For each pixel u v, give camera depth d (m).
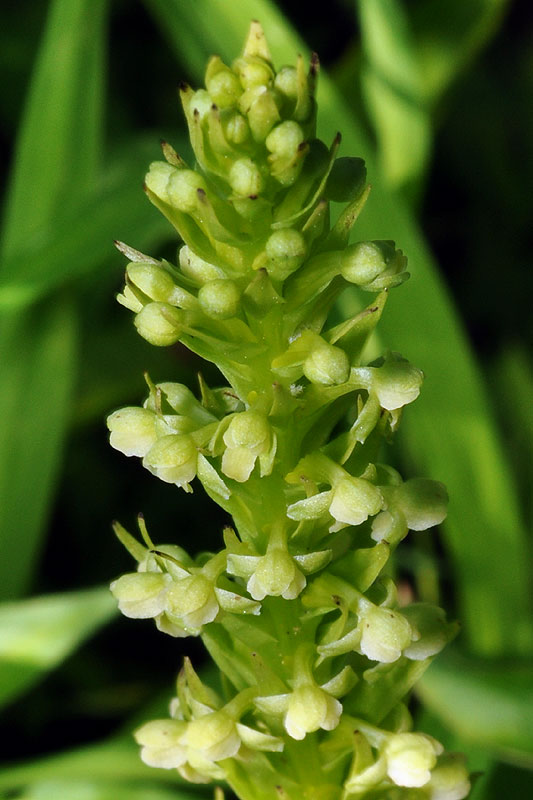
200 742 0.15
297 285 0.14
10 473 0.20
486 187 0.29
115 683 0.23
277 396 0.14
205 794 0.19
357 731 0.15
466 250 0.29
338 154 0.19
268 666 0.15
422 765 0.15
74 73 0.21
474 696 0.17
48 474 0.20
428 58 0.24
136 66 0.29
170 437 0.14
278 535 0.15
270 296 0.14
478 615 0.19
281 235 0.14
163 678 0.24
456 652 0.18
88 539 0.25
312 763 0.15
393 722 0.15
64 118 0.21
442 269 0.29
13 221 0.21
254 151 0.14
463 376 0.19
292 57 0.20
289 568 0.14
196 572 0.15
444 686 0.18
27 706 0.23
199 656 0.24
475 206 0.29
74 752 0.19
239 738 0.15
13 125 0.28
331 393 0.15
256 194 0.14
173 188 0.14
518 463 0.23
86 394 0.24
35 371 0.20
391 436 0.15
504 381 0.25
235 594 0.15
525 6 0.29
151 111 0.29
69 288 0.20
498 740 0.17
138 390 0.24
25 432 0.20
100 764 0.18
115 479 0.25
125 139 0.28
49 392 0.20
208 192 0.14
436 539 0.23
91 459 0.25
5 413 0.20
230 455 0.14
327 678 0.15
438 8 0.24
